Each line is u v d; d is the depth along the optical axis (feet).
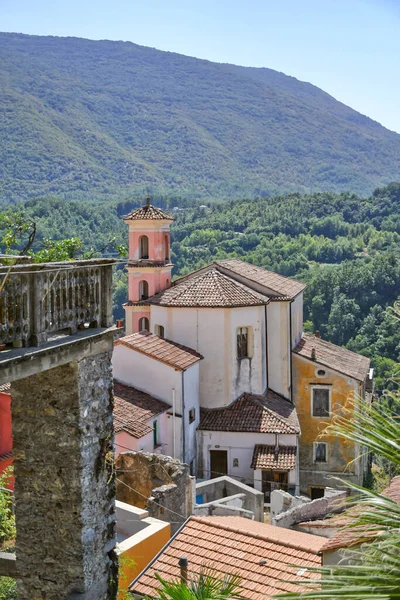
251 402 131.95
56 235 358.84
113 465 47.14
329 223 466.29
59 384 44.01
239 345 134.10
